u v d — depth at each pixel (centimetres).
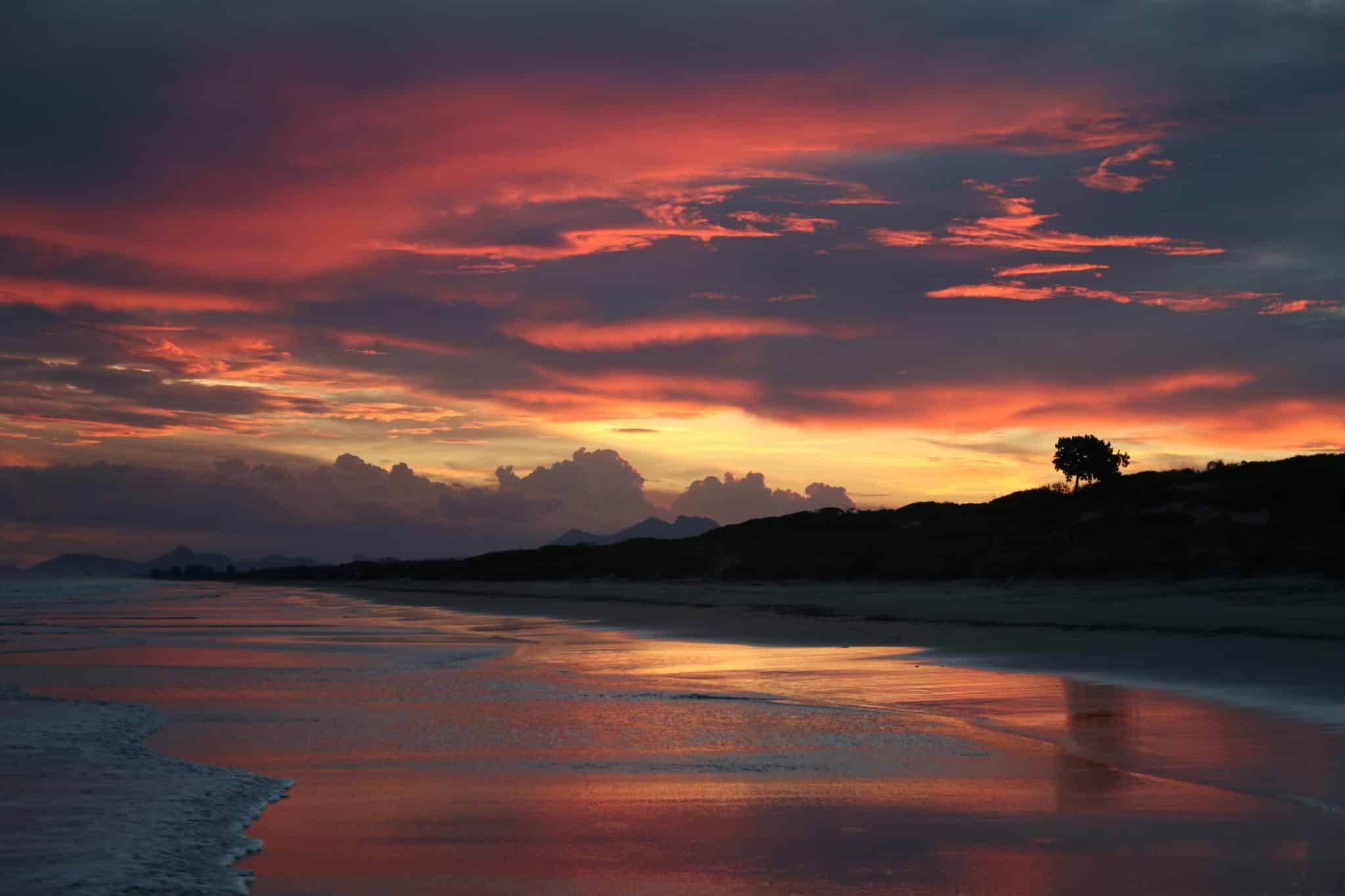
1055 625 2997
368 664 2630
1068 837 893
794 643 2941
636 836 925
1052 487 6625
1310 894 730
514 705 1806
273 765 1281
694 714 1669
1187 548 4322
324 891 788
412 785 1155
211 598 9444
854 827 944
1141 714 1509
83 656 2941
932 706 1702
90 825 981
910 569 5450
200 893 786
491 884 797
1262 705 1534
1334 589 3180
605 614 4909
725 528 8931
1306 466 5125
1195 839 876
